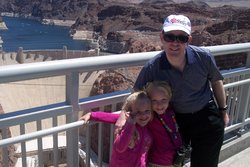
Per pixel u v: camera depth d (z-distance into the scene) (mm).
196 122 3105
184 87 2936
